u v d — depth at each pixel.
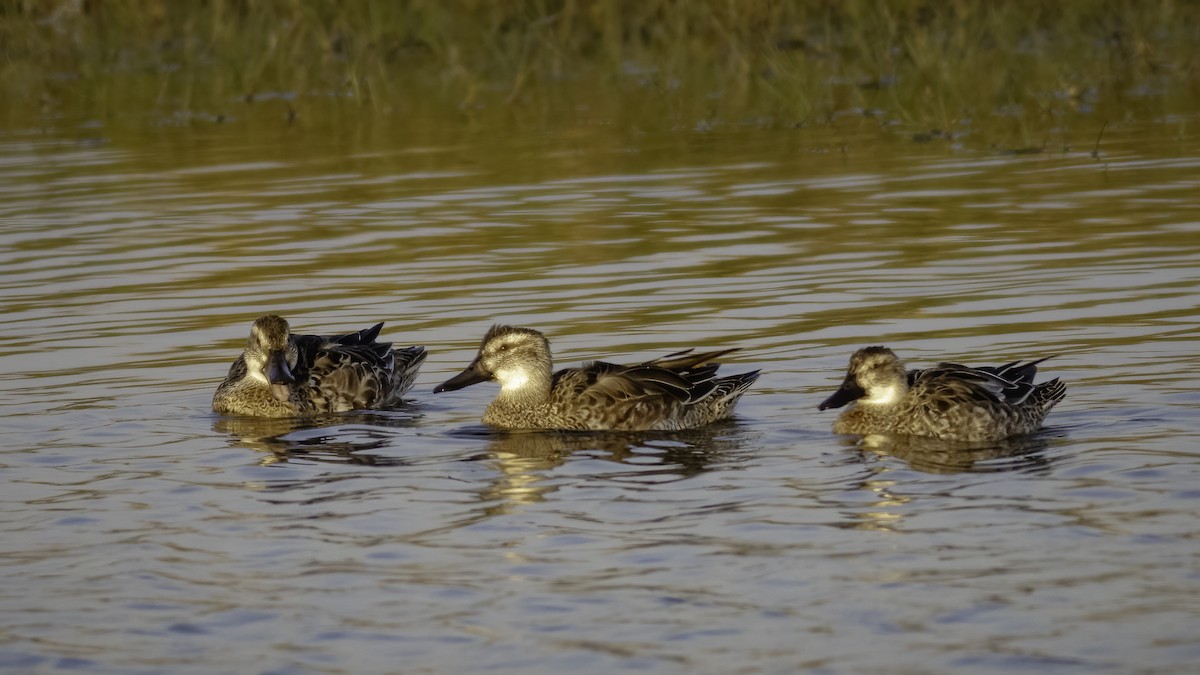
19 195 25.05
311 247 21.23
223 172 26.53
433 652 9.10
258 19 37.38
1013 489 11.73
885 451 13.05
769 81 32.75
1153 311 16.61
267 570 10.45
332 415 15.05
